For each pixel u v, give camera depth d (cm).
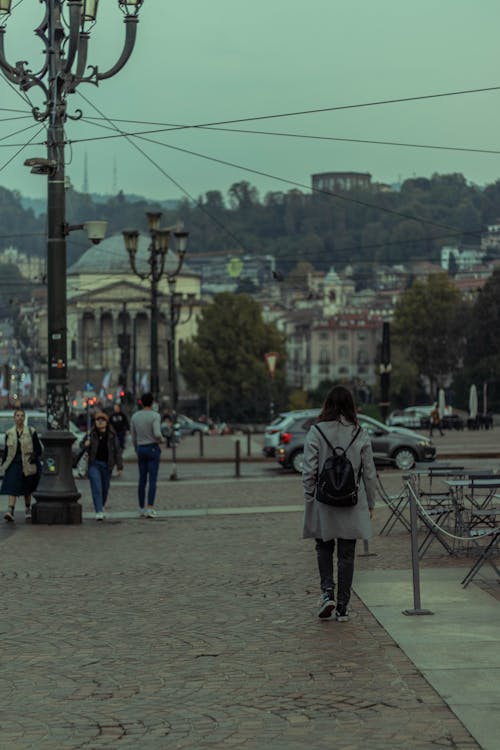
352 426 1591
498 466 5053
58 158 2936
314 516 1597
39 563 2194
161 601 1764
